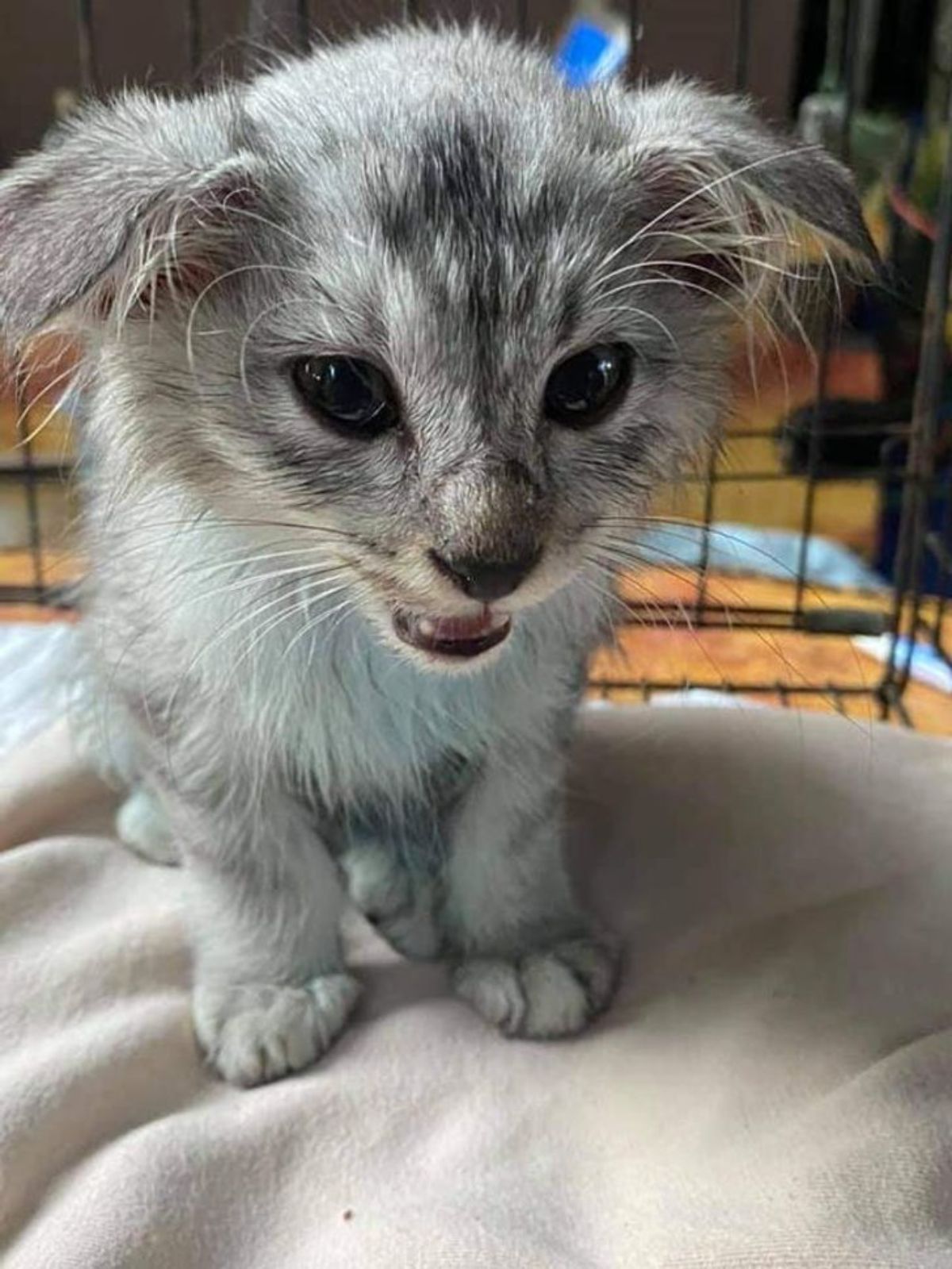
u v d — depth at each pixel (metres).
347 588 0.15
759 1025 0.17
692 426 0.16
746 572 0.29
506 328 0.14
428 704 0.17
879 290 0.22
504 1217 0.15
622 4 0.33
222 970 0.18
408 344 0.14
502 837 0.18
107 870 0.20
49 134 0.20
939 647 0.25
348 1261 0.14
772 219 0.15
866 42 0.32
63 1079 0.16
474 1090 0.17
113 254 0.13
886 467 0.28
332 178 0.14
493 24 0.23
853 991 0.17
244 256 0.14
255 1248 0.15
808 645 0.27
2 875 0.19
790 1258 0.14
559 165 0.14
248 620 0.16
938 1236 0.14
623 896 0.19
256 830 0.17
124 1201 0.15
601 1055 0.17
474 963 0.18
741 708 0.23
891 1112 0.15
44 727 0.23
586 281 0.14
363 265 0.14
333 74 0.16
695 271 0.16
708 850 0.20
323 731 0.17
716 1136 0.16
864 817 0.20
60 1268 0.14
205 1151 0.15
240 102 0.15
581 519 0.15
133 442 0.15
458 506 0.13
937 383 0.23
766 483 0.32
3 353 0.14
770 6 0.37
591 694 0.25
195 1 0.23
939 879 0.19
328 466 0.14
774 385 0.26
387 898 0.19
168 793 0.18
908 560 0.25
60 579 0.27
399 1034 0.17
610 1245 0.14
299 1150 0.16
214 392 0.15
